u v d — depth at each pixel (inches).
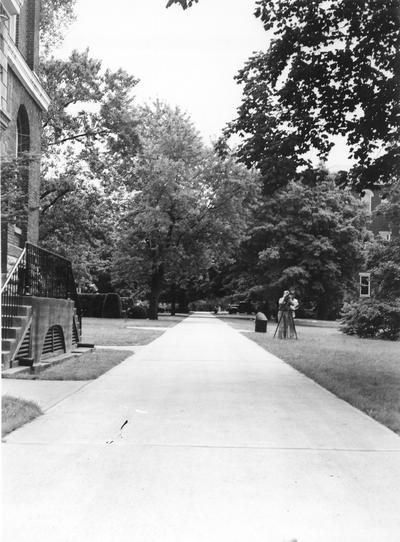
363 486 186.5
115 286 2148.1
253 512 163.3
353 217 1913.1
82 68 1152.8
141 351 634.8
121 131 1184.8
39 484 183.9
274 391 371.9
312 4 449.7
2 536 145.7
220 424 273.0
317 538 147.3
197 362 531.8
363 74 454.9
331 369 485.7
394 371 500.7
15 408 283.6
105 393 352.2
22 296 451.5
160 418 284.2
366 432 260.7
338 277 1929.1
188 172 1605.6
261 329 1044.5
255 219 1939.0
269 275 1877.5
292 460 215.0
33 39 738.2
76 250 1193.4
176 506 166.9
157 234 1604.3
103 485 183.8
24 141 720.3
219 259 1749.5
